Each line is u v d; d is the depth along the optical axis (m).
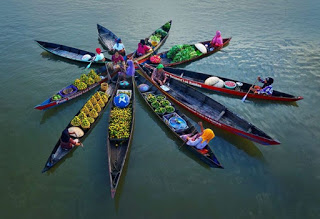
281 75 20.05
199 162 12.45
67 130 11.91
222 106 15.46
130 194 10.84
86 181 11.23
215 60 22.17
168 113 15.04
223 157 12.88
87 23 27.75
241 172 12.05
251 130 13.70
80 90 16.52
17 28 25.73
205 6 34.41
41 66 19.84
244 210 10.41
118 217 9.98
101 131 14.01
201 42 23.94
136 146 13.23
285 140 13.98
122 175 11.55
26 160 12.16
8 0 32.91
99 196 10.67
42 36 24.56
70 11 30.64
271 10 33.59
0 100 15.88
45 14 29.44
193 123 15.36
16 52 21.56
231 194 11.01
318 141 13.95
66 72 19.33
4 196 10.52
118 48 21.02
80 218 9.90
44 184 11.06
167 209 10.34
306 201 10.83
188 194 10.93
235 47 24.28
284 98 16.69
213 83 17.80
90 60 20.25
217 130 14.62
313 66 21.20
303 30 28.02
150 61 20.61
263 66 21.27
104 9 31.75
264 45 24.69
